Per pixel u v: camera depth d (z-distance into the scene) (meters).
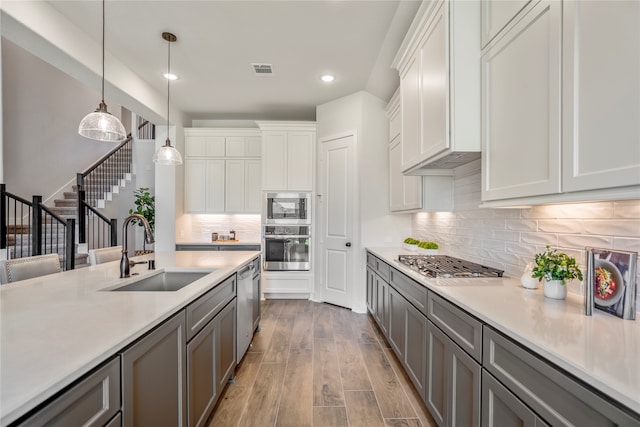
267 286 4.59
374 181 4.03
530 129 1.33
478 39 1.75
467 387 1.38
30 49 2.46
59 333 0.99
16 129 5.21
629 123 0.90
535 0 1.29
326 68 3.45
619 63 0.93
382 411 2.00
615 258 1.19
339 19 2.61
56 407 0.72
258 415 1.96
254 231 5.41
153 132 7.04
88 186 6.32
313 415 1.96
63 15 2.50
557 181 1.17
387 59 3.22
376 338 3.18
